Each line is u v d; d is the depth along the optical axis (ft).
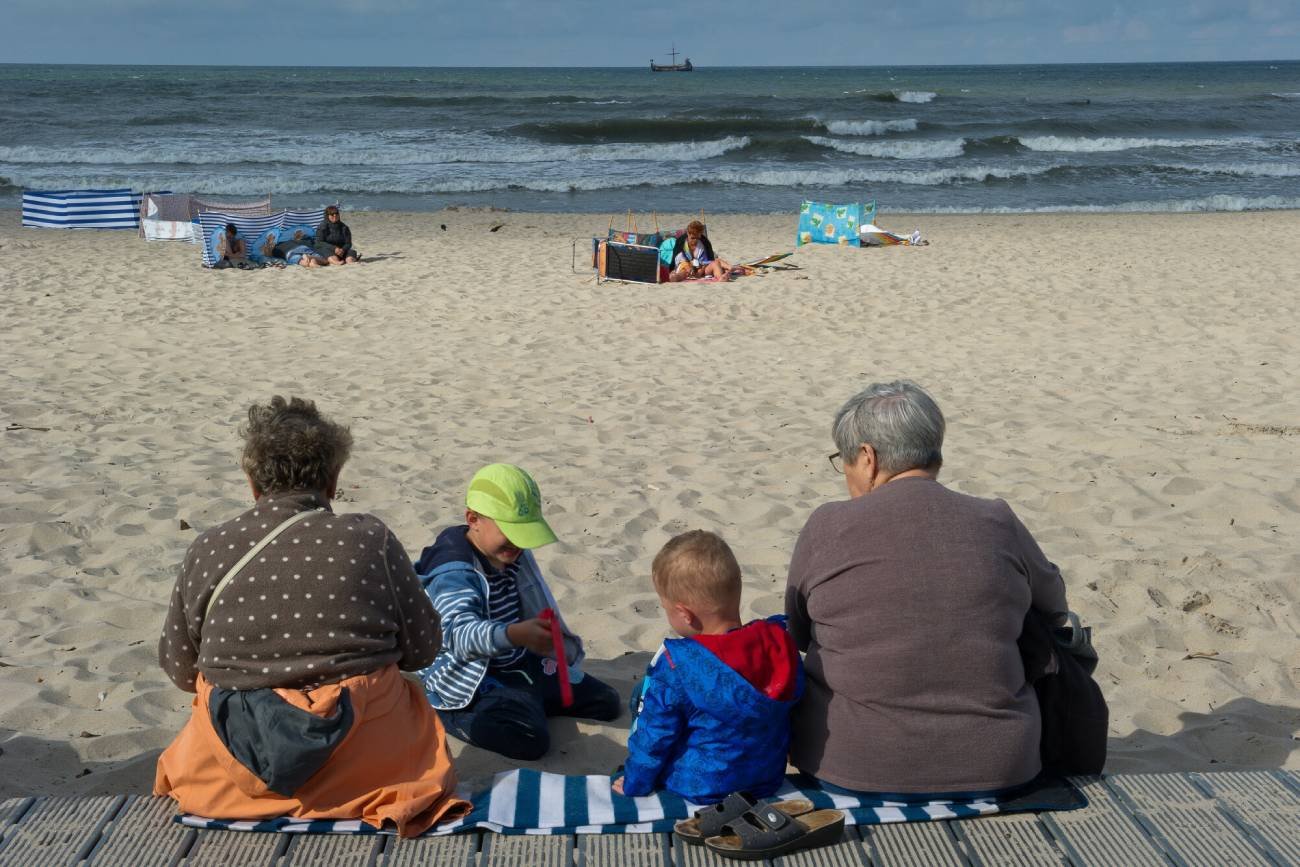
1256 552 18.04
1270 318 37.58
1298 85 290.35
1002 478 21.95
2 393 28.35
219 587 9.43
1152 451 23.36
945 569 9.46
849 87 297.53
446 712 12.34
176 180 92.58
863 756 9.63
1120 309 39.81
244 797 9.73
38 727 12.64
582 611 16.19
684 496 21.16
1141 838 9.39
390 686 9.93
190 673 9.96
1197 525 19.42
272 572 9.42
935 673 9.45
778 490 21.68
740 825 9.23
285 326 38.06
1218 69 600.80
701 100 187.42
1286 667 14.53
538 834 9.57
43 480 21.50
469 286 45.68
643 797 10.18
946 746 9.51
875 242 58.65
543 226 70.23
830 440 24.91
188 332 36.94
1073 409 27.14
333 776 9.67
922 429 9.94
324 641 9.39
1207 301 40.96
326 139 127.85
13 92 192.03
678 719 9.98
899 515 9.61
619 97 195.31
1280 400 27.48
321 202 83.66
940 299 42.24
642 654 14.88
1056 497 20.57
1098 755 10.33
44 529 18.66
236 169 102.99
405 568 9.95
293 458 9.75
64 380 30.14
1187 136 142.20
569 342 35.58
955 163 116.37
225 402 28.17
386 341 35.73
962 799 9.77
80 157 107.34
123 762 11.97
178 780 9.85
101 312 40.04
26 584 16.67
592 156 118.42
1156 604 16.22
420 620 10.05
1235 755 12.41
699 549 9.82
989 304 41.19
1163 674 14.30
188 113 154.81
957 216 79.61
